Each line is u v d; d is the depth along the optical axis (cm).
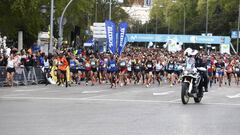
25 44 8319
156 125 2039
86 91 4238
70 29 9731
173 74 5728
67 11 8894
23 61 5194
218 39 13662
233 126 2050
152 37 14500
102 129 1909
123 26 7956
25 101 3145
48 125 2020
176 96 3794
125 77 5406
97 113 2481
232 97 3856
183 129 1933
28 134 1781
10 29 6950
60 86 5022
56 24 8625
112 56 5266
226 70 6269
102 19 13612
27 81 5234
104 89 4606
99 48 9306
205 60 3222
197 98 3238
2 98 3375
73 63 5597
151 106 2919
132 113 2498
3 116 2319
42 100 3241
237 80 6244
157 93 4109
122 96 3706
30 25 6850
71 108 2725
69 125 2020
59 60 5062
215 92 4478
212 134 1814
